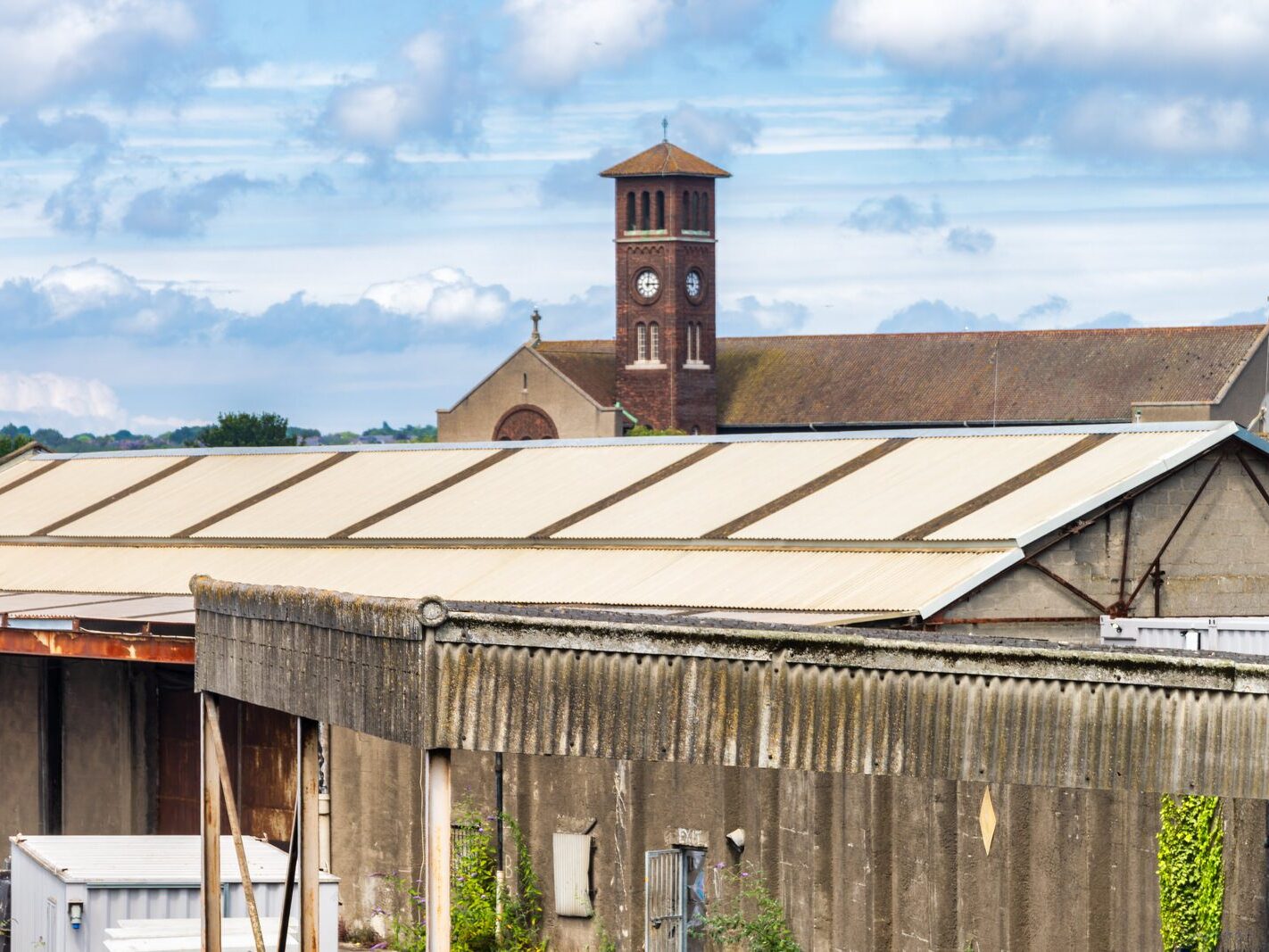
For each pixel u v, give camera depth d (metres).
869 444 85.50
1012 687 33.44
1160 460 68.31
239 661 37.88
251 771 81.75
